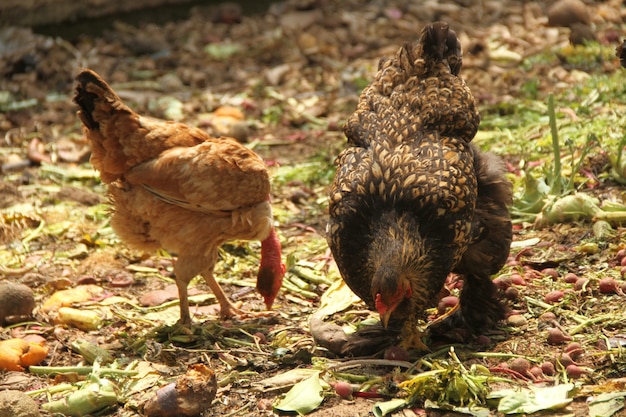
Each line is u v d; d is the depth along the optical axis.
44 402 6.32
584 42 13.74
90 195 10.59
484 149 10.43
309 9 16.86
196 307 7.89
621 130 10.13
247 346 7.04
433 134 6.69
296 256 8.70
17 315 7.60
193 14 16.64
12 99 13.70
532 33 14.82
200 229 7.20
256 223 7.23
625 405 5.65
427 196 6.20
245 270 8.59
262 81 13.91
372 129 6.87
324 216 9.73
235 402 6.19
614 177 9.15
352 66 14.29
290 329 7.29
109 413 6.18
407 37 15.39
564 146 10.03
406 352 6.52
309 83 13.82
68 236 9.61
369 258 6.20
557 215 8.48
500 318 6.95
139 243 7.55
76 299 7.94
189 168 7.03
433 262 6.23
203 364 6.50
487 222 6.68
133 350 7.06
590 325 6.79
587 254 7.88
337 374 6.33
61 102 13.59
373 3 17.00
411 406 5.92
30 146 11.73
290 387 6.25
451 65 7.21
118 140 7.11
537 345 6.61
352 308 7.53
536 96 12.17
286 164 11.11
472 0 16.73
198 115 12.77
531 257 7.98
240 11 16.88
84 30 15.75
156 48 15.40
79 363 6.87
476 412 5.73
